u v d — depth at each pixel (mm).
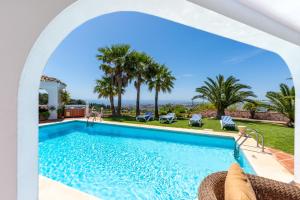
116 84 20422
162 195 4434
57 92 15992
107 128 13789
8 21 1604
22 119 1591
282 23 3275
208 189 1507
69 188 3535
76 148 8719
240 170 1761
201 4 2238
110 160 6984
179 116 19109
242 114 17891
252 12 2848
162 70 20875
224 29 2906
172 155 7598
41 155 7602
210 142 9734
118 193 4500
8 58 1587
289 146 7527
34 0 1571
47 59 1793
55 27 1659
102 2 1793
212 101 19031
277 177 4418
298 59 3924
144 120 17250
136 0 2008
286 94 14023
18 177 1554
